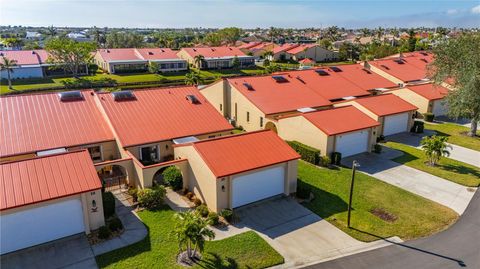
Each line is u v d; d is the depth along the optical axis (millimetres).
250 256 18203
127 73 89250
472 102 35375
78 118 31062
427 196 25484
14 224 17938
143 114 32000
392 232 20812
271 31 193250
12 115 29500
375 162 31781
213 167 21938
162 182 26734
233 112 44125
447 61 39594
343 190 25984
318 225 21375
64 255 18078
